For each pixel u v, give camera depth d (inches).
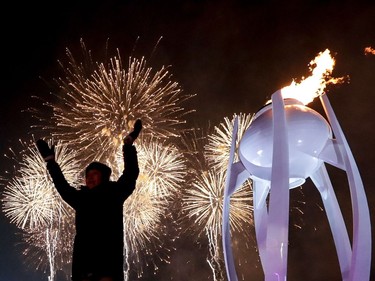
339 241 248.7
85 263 171.6
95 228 175.0
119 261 173.9
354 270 226.4
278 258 213.0
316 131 243.3
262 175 247.4
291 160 242.8
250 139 247.9
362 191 233.5
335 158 243.3
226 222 250.2
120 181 182.4
